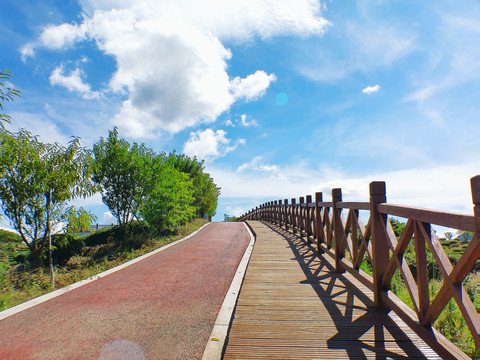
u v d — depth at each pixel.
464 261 2.20
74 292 5.44
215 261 7.93
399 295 5.12
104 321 3.99
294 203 12.31
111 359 3.00
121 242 13.67
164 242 12.32
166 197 15.09
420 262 2.93
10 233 10.30
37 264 9.15
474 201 1.99
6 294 6.42
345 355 2.80
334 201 6.27
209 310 4.29
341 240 6.09
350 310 3.92
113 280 6.24
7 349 3.29
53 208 8.45
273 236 12.05
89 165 8.81
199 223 20.66
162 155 16.34
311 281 5.32
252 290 4.81
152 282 5.95
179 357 3.00
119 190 14.18
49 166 8.13
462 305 2.26
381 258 3.98
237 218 41.22
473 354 3.29
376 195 4.05
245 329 3.37
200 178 26.14
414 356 2.77
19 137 7.96
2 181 7.83
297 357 2.77
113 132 14.27
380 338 3.13
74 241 12.52
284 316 3.74
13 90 6.82
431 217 2.62
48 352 3.19
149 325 3.81
